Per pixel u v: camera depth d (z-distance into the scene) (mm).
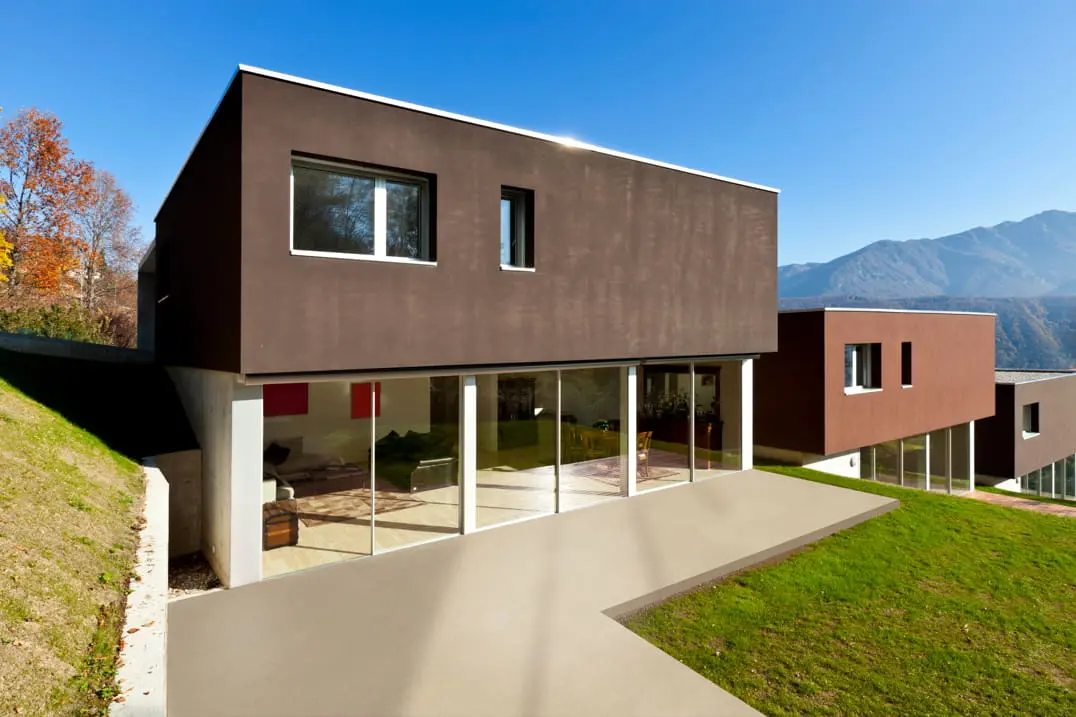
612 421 10016
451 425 7973
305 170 6461
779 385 14141
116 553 4836
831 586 6570
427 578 6297
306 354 6270
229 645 4852
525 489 9297
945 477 18078
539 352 8422
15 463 5293
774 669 4832
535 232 8344
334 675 4391
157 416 9836
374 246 6969
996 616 5984
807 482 11234
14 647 3025
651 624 5582
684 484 10969
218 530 6781
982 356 18922
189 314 8688
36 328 21453
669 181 10258
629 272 9617
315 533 7422
